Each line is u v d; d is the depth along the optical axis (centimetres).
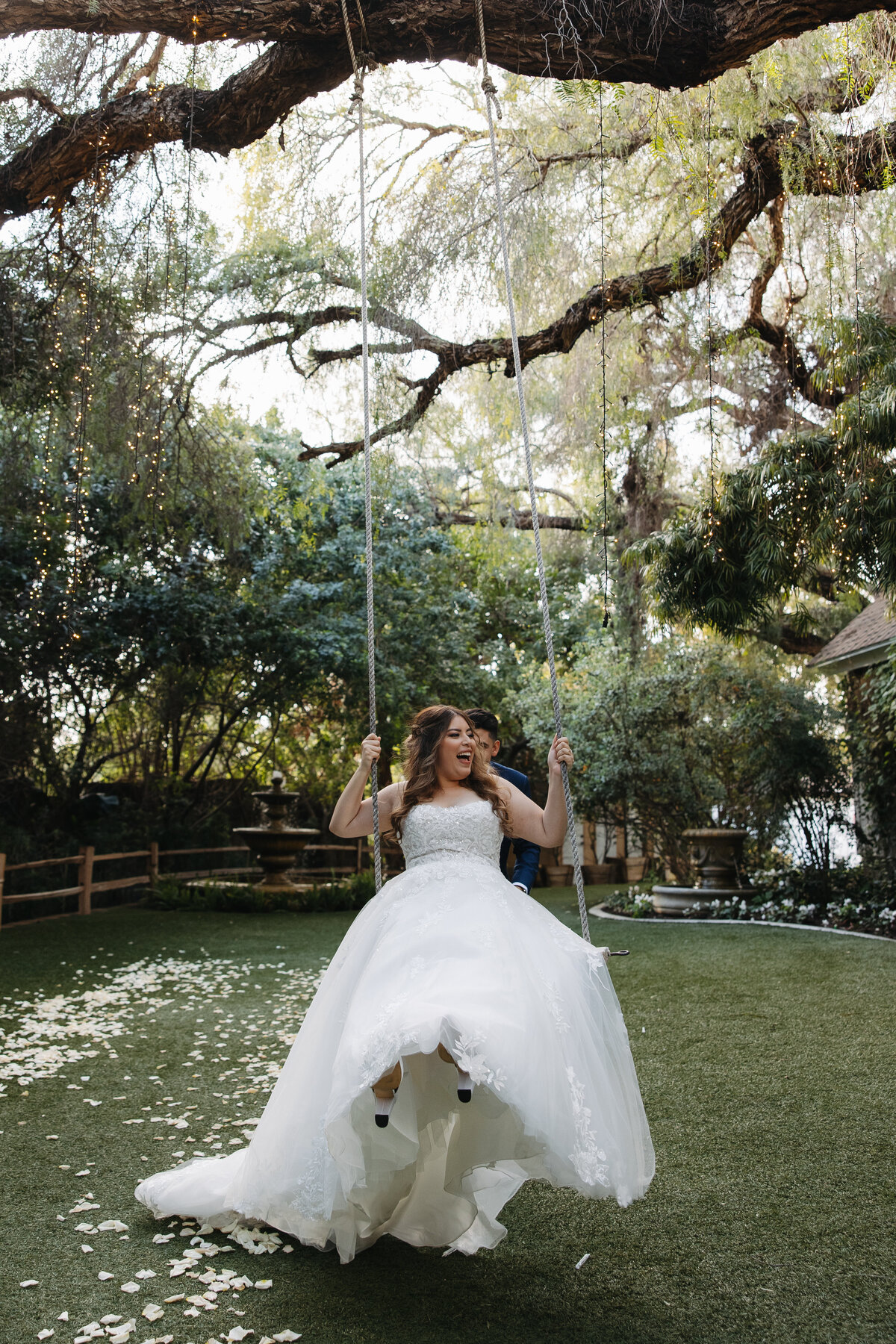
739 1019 525
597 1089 244
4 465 855
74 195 617
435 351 789
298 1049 266
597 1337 217
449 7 442
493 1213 267
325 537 1383
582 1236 271
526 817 310
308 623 1297
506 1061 219
